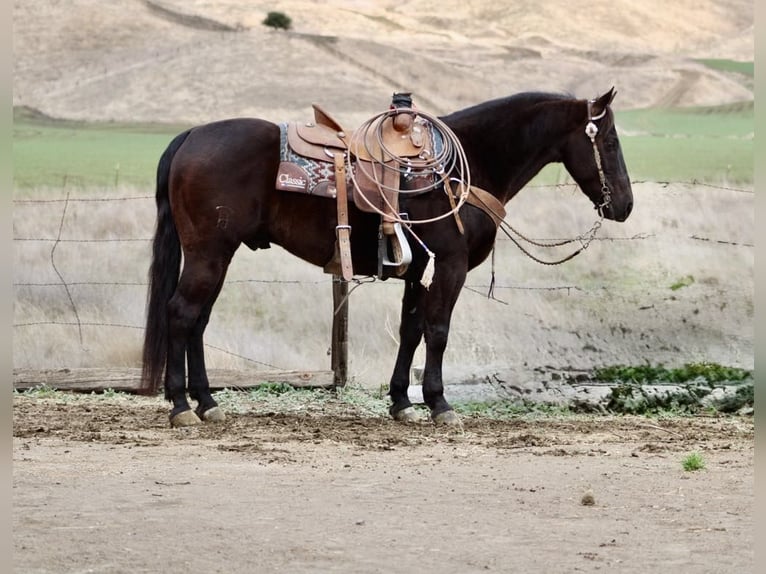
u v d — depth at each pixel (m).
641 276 20.53
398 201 12.23
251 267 21.36
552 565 6.79
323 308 18.50
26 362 15.93
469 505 8.43
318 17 146.12
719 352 16.34
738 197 27.17
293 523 7.76
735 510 8.34
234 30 136.62
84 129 93.06
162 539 7.27
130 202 27.41
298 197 12.10
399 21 151.88
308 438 11.52
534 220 25.17
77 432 11.65
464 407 14.20
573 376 14.83
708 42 152.00
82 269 20.78
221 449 10.71
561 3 158.25
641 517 8.10
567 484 9.27
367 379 15.52
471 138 12.98
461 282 12.58
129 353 16.17
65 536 7.29
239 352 16.44
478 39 145.12
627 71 129.00
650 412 14.13
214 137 12.01
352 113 101.19
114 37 131.50
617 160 13.25
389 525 7.75
